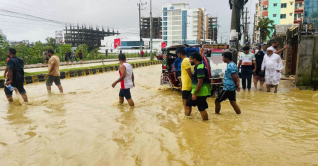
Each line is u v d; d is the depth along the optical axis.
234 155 3.49
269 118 5.39
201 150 3.68
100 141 4.10
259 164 3.20
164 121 5.25
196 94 5.04
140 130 4.65
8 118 5.57
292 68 12.95
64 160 3.42
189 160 3.36
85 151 3.71
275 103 6.95
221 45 9.07
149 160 3.39
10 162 3.38
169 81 9.68
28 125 5.04
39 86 10.86
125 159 3.43
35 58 27.25
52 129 4.76
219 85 8.02
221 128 4.71
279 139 4.10
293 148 3.71
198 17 120.00
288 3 56.62
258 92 8.82
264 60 8.81
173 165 3.23
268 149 3.68
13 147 3.89
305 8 43.66
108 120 5.34
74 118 5.53
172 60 10.16
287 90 9.10
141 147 3.84
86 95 8.52
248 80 9.09
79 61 30.47
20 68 7.17
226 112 6.04
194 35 121.00
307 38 8.92
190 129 4.67
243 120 5.25
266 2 58.69
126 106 6.73
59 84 9.04
